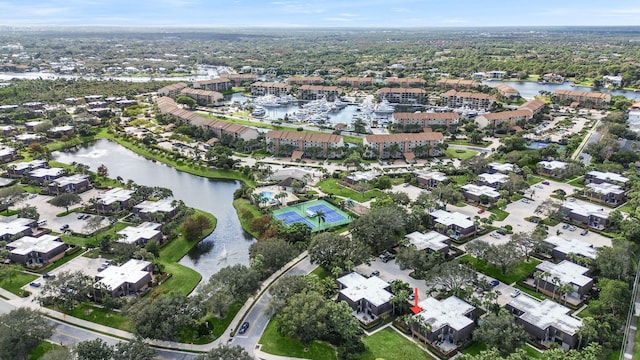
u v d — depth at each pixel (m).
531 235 191.38
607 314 140.75
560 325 136.25
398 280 158.50
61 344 135.88
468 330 137.25
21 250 184.12
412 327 139.62
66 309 152.62
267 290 164.12
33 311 136.25
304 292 144.00
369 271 177.25
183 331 141.25
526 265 179.25
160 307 137.75
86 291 152.88
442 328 136.75
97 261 184.88
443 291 160.12
